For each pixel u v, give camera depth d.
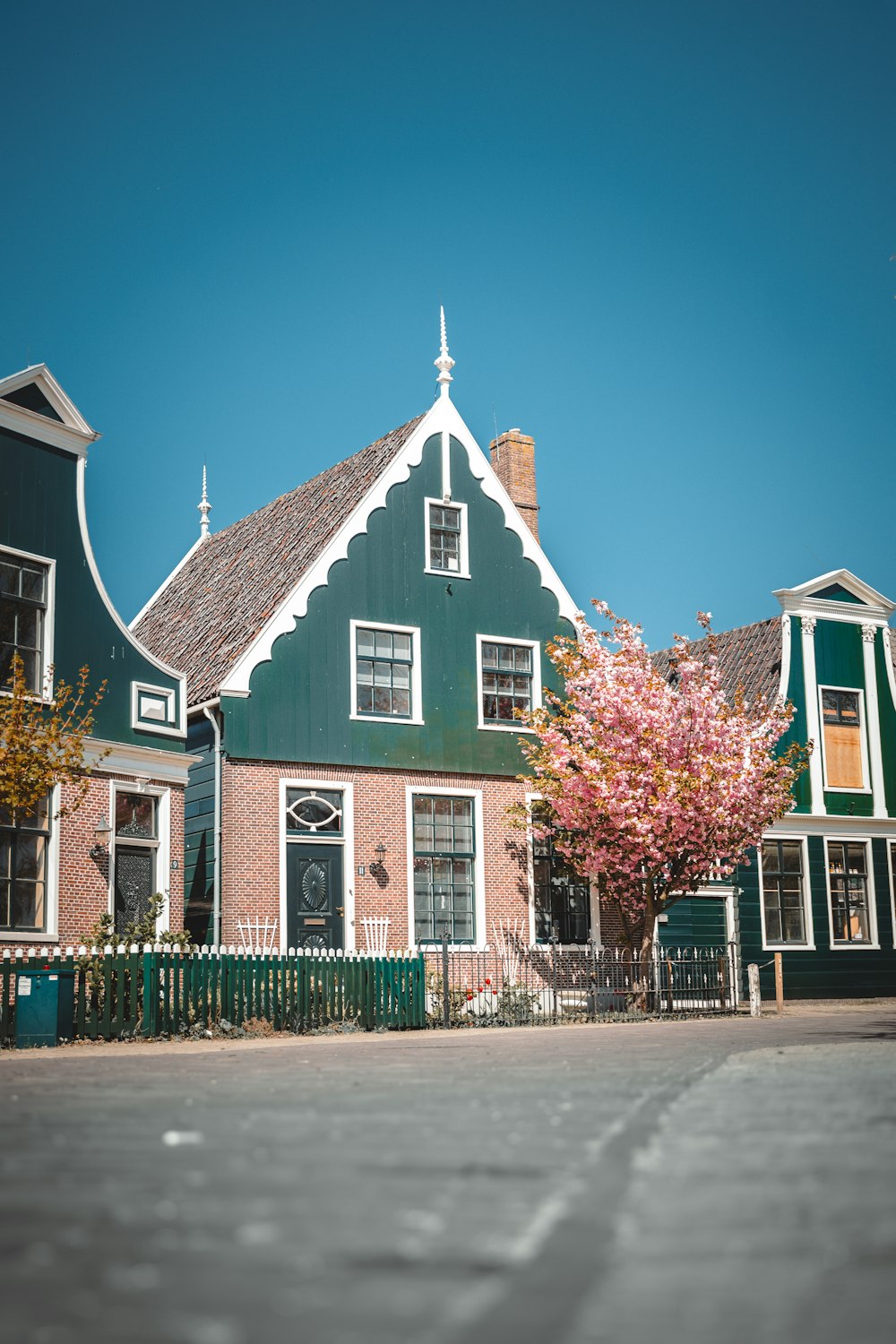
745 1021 24.61
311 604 27.92
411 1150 6.29
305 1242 4.23
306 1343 3.08
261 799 26.72
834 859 34.53
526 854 29.58
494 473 30.80
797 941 33.53
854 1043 16.25
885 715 35.94
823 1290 3.63
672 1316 3.36
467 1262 3.94
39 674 22.52
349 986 22.59
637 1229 4.40
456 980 27.73
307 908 26.94
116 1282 3.76
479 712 29.61
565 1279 3.72
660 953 28.61
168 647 31.03
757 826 28.45
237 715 26.73
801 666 34.94
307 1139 6.77
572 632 31.20
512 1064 12.73
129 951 20.02
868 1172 5.59
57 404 23.14
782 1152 6.16
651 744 27.75
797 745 29.77
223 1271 3.85
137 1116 8.05
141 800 24.12
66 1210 4.86
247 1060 14.27
